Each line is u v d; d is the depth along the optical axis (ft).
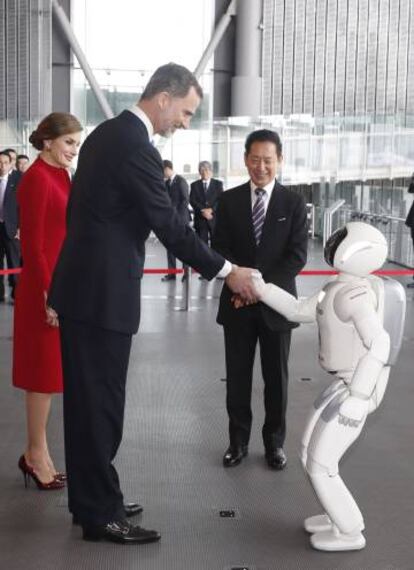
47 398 12.23
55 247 11.99
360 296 10.09
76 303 10.09
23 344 12.02
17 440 14.67
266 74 62.03
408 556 10.44
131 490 12.48
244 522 11.40
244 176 53.26
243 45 61.11
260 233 13.28
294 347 23.13
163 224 10.12
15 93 61.11
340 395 10.39
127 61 62.23
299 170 51.88
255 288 10.87
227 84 62.80
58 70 61.82
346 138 49.60
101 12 61.72
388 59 61.36
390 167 47.44
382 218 42.63
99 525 10.56
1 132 53.47
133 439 14.90
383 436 15.28
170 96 10.12
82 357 10.24
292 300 11.04
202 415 16.44
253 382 19.07
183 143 54.03
